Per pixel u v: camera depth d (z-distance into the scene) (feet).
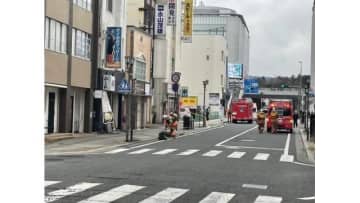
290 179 51.78
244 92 408.67
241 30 450.71
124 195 38.37
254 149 93.25
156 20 170.91
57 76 101.24
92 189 40.70
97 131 122.93
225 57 358.23
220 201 37.35
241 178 51.31
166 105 202.39
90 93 119.85
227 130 171.22
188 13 226.38
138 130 146.41
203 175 52.54
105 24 127.24
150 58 165.78
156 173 52.80
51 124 102.83
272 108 161.58
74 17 109.29
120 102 139.95
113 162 63.00
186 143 104.01
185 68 333.83
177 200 37.14
